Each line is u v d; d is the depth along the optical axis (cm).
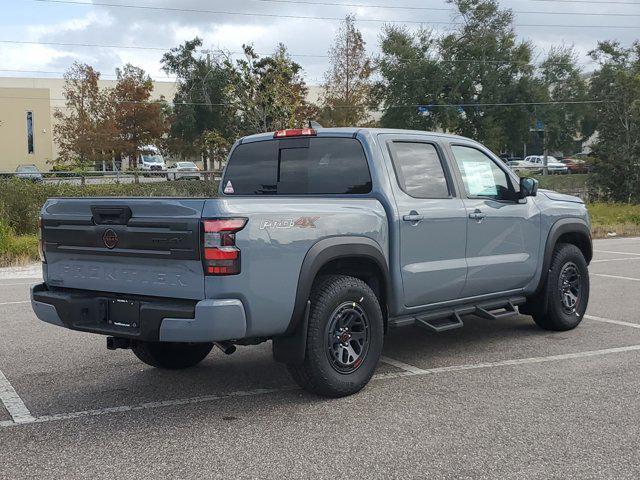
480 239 652
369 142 586
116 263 504
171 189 2727
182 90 6022
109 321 512
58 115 5028
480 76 5781
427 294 606
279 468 407
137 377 605
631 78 3225
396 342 726
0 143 6112
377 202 571
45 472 404
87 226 515
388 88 5734
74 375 612
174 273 475
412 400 530
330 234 521
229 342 505
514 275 692
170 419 494
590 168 3397
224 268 459
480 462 413
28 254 1555
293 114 2784
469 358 656
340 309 527
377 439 451
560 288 749
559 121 5841
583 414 496
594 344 708
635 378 586
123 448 440
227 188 671
